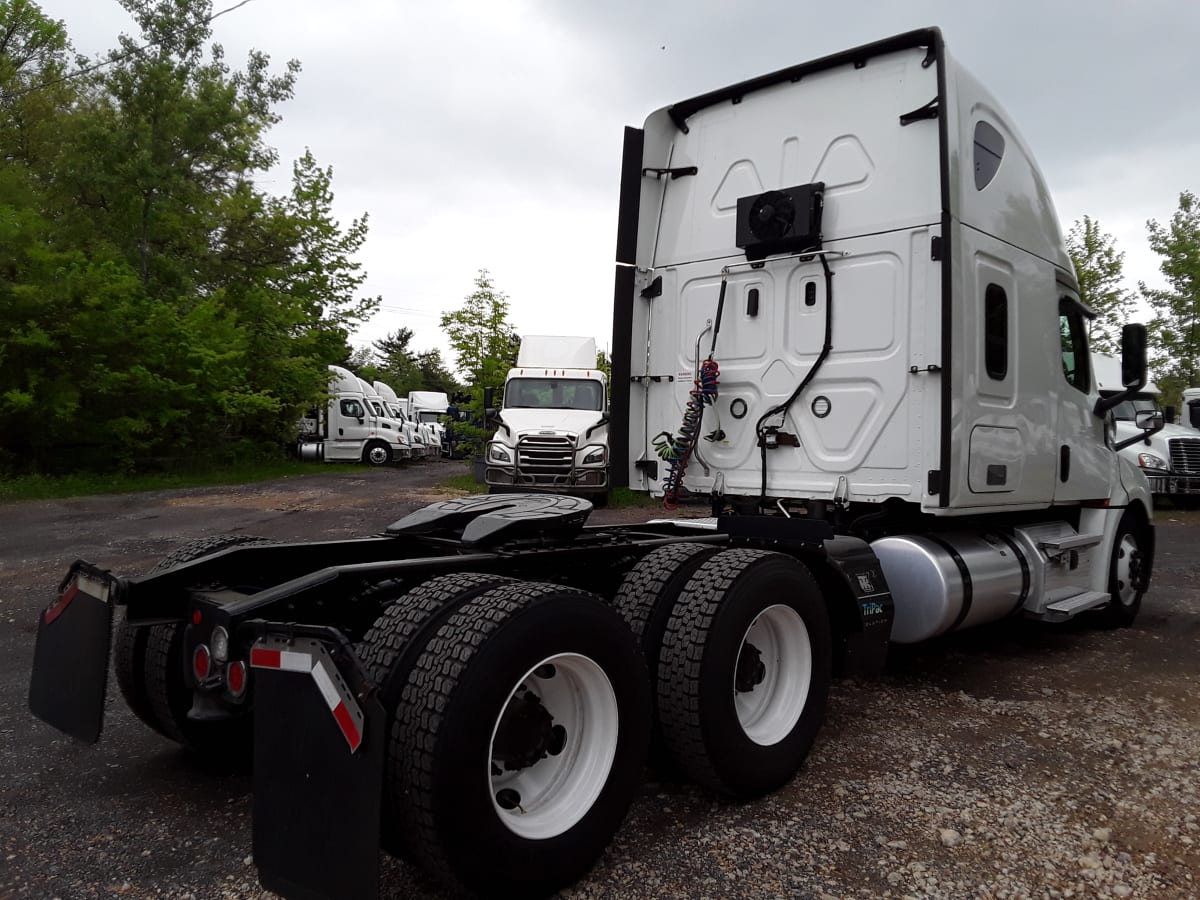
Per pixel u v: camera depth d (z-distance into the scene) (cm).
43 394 1878
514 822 273
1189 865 306
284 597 303
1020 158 562
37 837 321
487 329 2236
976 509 494
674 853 312
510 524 367
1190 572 945
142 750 411
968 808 350
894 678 538
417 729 250
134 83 2367
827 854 312
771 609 369
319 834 238
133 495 1772
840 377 504
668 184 593
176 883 288
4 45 2511
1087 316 641
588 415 1648
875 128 503
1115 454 670
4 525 1287
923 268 477
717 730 338
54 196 2314
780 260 530
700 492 559
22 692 490
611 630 301
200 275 2566
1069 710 475
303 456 3119
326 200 2944
